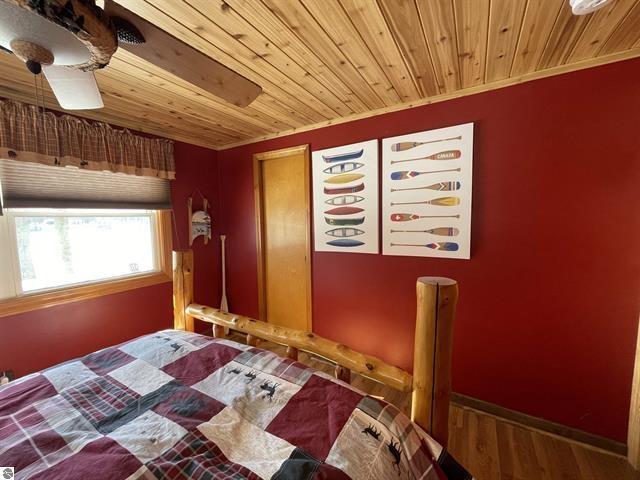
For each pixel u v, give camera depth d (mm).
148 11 1122
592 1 999
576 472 1479
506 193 1797
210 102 2004
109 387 1145
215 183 3238
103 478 722
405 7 1120
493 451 1622
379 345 2365
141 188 2514
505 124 1764
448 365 971
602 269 1585
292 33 1279
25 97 1810
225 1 1078
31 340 1922
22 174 1830
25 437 876
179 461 785
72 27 666
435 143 1964
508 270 1829
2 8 622
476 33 1285
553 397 1754
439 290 936
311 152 2562
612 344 1587
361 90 1860
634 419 1508
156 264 2719
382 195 2217
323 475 728
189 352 1399
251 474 742
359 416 960
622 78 1465
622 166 1502
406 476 819
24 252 1925
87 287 2184
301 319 2816
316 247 2607
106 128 2195
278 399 1057
